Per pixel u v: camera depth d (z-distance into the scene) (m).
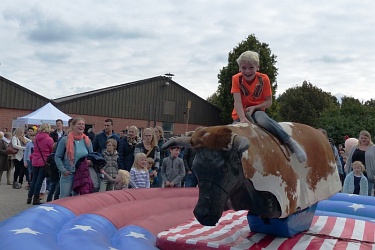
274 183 3.92
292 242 4.34
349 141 10.12
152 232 4.84
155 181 8.46
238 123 4.12
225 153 3.60
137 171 7.56
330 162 4.98
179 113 34.16
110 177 7.38
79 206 5.05
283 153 4.16
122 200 5.90
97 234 4.10
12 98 26.70
